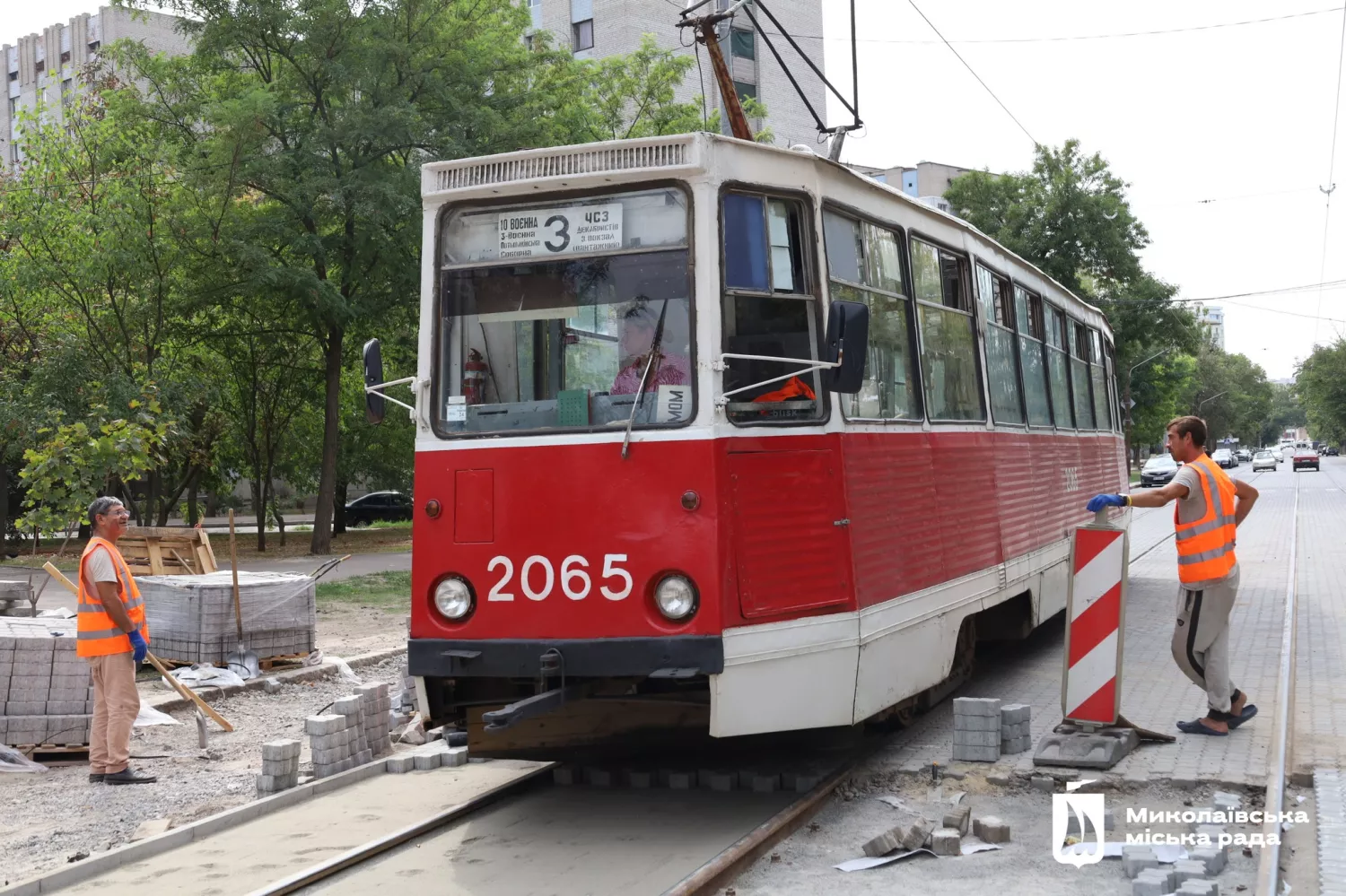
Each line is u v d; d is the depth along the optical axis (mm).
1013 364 10742
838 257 7059
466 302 6523
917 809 6586
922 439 7961
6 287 21406
